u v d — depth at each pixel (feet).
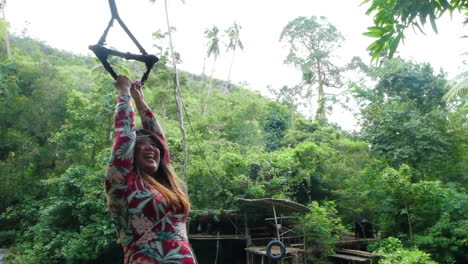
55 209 56.29
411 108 63.87
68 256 51.06
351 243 55.31
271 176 56.80
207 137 67.51
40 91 77.25
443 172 60.29
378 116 63.16
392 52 9.64
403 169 54.44
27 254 54.95
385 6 9.66
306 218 50.06
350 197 59.88
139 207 5.10
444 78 73.20
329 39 116.37
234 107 89.20
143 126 6.68
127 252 5.14
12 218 67.00
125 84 5.91
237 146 64.54
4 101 75.66
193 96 110.11
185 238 5.29
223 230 56.08
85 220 54.65
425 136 58.29
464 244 48.88
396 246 48.85
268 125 95.04
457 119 61.87
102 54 6.28
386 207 56.18
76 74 114.11
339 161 63.10
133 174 5.34
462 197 51.85
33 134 76.23
